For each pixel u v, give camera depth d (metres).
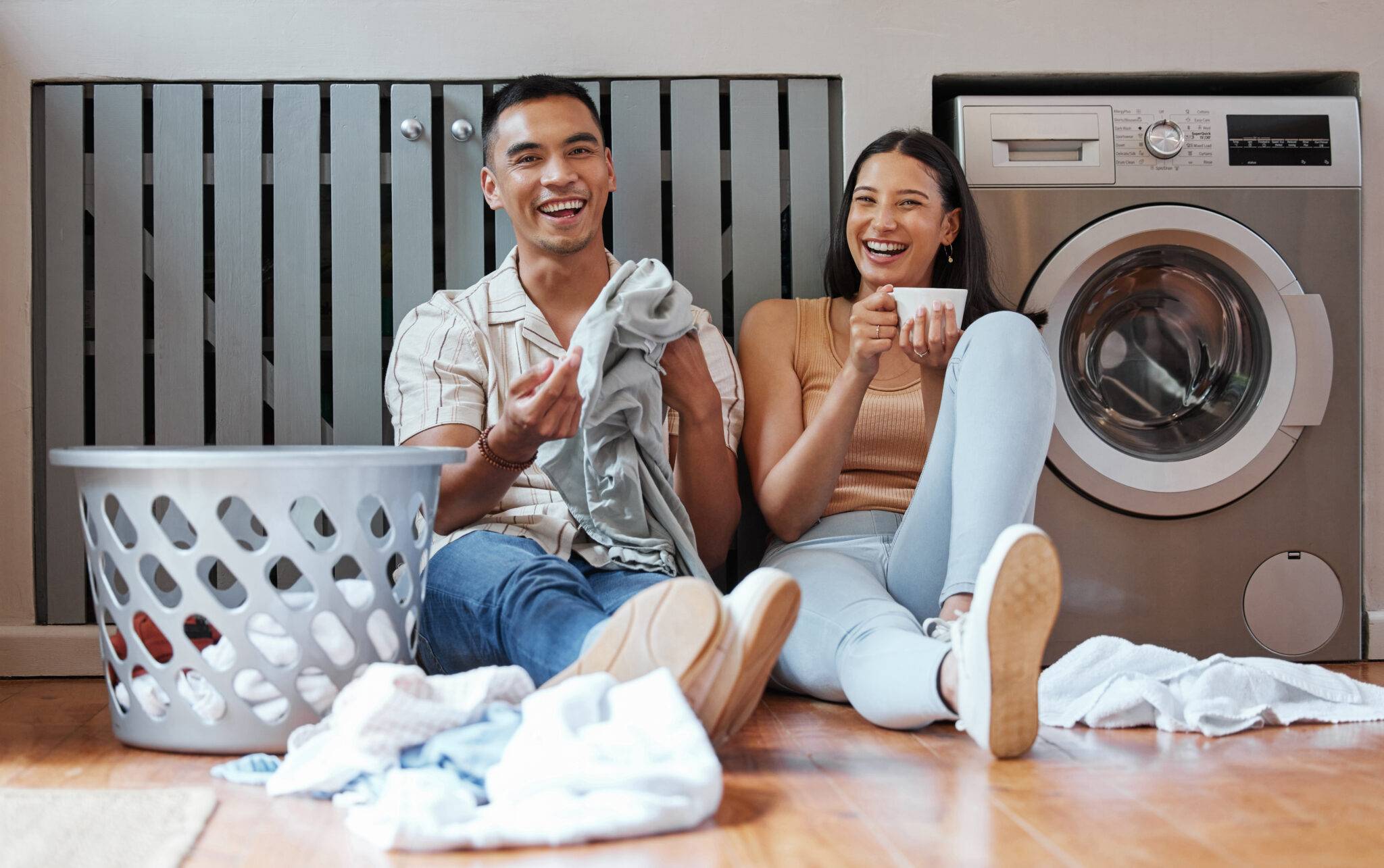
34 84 2.09
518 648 1.43
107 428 2.07
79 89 2.08
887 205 1.94
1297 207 2.14
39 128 2.10
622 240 2.14
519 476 1.79
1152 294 2.17
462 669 1.58
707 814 1.06
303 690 1.32
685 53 2.13
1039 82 2.24
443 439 1.75
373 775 1.14
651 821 1.01
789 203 2.19
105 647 1.41
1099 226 2.08
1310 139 2.15
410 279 2.10
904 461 1.92
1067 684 1.50
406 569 1.40
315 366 2.09
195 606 1.30
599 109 2.19
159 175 2.08
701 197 2.14
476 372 1.81
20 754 1.38
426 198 2.10
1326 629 2.14
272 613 1.30
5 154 2.06
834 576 1.62
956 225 2.02
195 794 1.14
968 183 2.08
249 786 1.21
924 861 0.94
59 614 2.06
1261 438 2.11
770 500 1.82
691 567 1.71
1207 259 2.13
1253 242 2.10
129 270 2.08
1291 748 1.35
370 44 2.10
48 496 2.06
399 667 1.18
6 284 2.06
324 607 1.32
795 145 2.16
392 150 2.10
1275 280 2.11
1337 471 2.15
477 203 2.12
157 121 2.08
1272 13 2.21
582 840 1.00
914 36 2.16
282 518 1.29
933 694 1.27
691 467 1.76
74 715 1.66
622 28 2.12
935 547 1.61
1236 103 2.15
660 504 1.69
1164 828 1.03
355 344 2.09
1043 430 1.48
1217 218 2.10
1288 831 1.02
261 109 2.10
